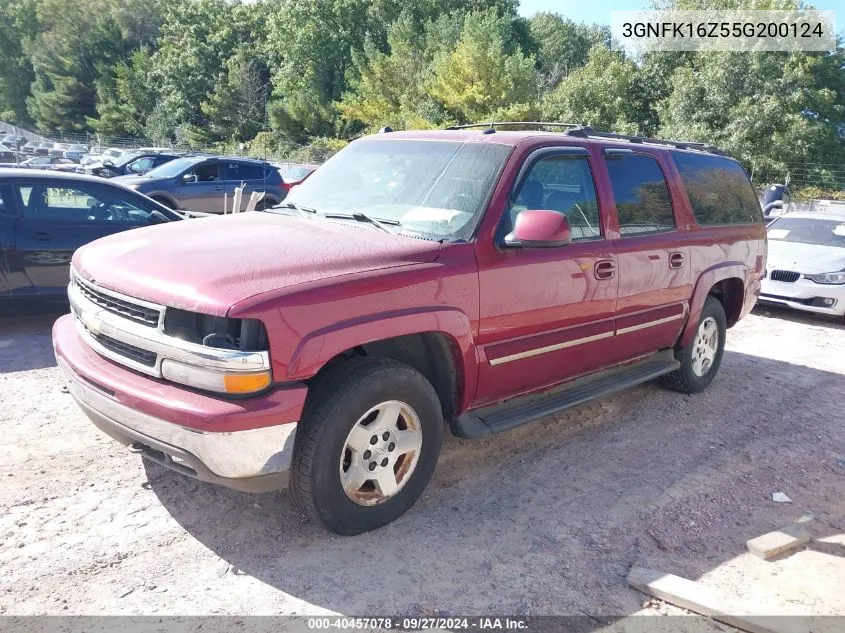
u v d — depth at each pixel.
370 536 3.66
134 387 3.25
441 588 3.27
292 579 3.27
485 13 44.91
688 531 3.94
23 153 30.83
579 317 4.57
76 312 3.96
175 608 3.03
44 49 71.56
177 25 62.34
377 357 3.59
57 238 7.04
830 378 7.20
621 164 5.11
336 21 52.44
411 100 42.75
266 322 3.05
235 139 54.19
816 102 30.78
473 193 4.12
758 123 29.64
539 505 4.12
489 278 3.93
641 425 5.51
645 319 5.20
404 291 3.53
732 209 6.41
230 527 3.67
